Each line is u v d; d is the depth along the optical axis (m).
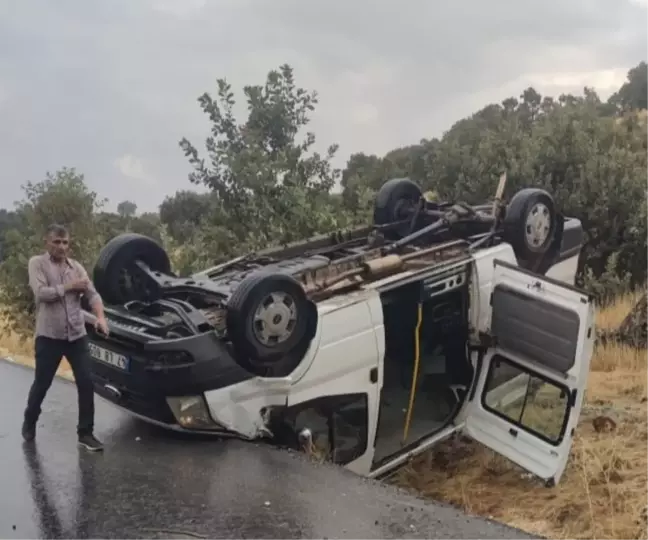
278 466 6.18
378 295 7.02
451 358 8.01
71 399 8.01
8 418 7.43
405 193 9.48
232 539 5.07
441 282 7.43
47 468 6.21
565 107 21.34
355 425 6.92
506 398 7.50
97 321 6.29
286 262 7.79
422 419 7.89
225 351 6.40
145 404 6.59
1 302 13.69
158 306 7.01
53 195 15.14
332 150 13.53
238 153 13.21
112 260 7.47
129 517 5.40
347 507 5.52
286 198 12.71
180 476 6.01
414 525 5.25
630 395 9.30
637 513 6.19
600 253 16.12
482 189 17.69
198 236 13.31
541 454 7.11
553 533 6.05
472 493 7.05
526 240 8.38
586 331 6.80
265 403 6.54
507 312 7.43
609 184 16.23
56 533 5.21
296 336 6.53
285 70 14.05
